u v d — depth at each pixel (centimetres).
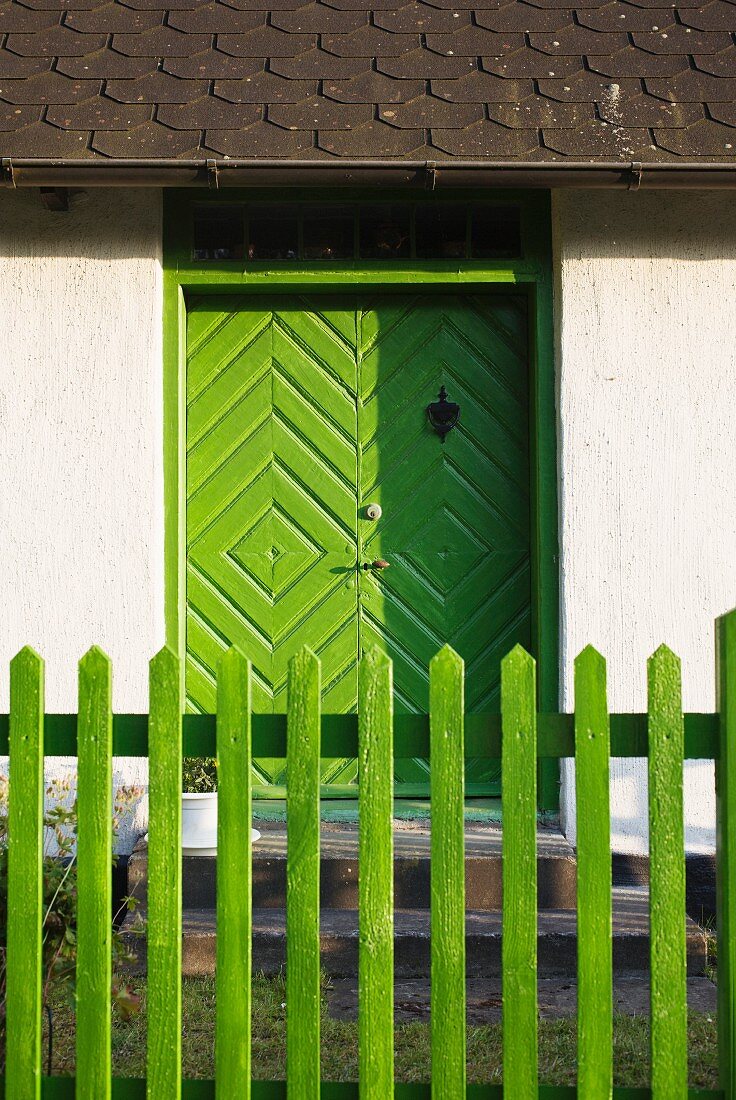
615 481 565
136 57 569
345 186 530
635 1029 422
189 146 527
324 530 607
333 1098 316
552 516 578
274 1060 395
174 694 318
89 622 561
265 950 482
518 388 609
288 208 589
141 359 566
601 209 569
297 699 317
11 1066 314
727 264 569
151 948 314
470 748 321
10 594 561
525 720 315
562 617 566
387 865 314
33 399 565
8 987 315
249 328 607
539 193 585
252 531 607
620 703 561
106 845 317
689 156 527
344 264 584
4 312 567
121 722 324
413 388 609
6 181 525
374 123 538
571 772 557
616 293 568
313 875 314
